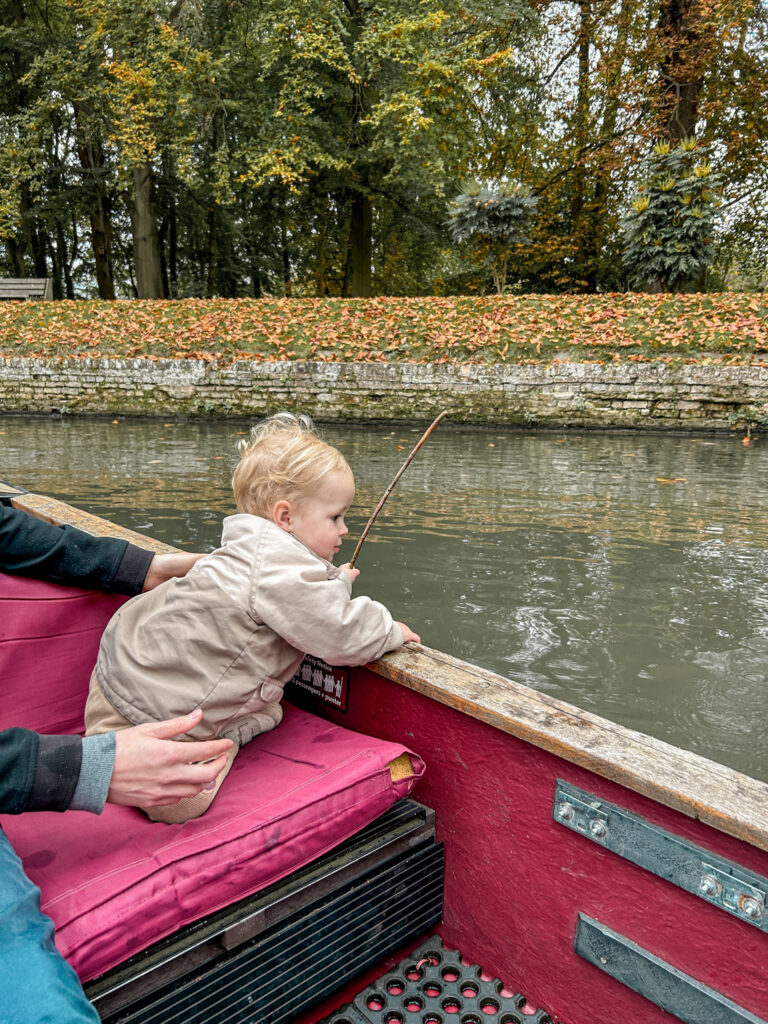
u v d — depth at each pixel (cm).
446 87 1862
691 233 1476
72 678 183
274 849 131
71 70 2072
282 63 2008
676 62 1981
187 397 1320
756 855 107
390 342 1309
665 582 480
